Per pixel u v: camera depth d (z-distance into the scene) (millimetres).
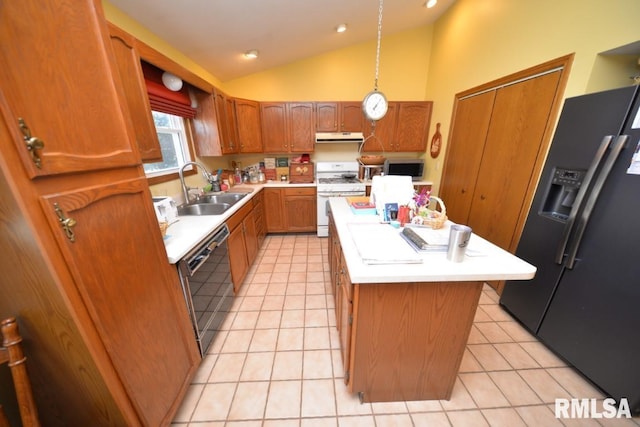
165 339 1104
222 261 1780
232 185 3156
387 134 3432
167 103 1943
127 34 1289
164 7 1658
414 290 1020
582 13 1470
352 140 3311
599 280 1260
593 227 1276
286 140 3414
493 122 2223
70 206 665
